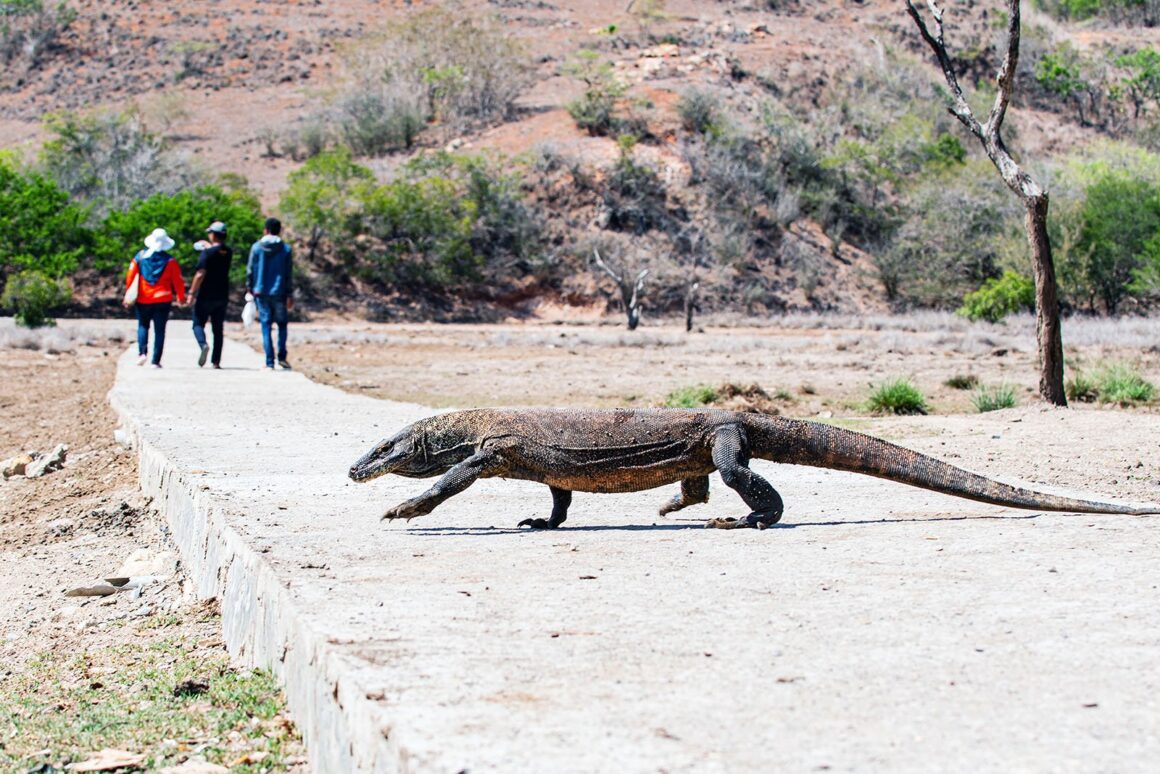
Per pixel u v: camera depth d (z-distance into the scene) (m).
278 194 103.31
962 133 124.62
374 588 8.54
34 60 140.75
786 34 143.00
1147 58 145.62
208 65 139.00
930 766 5.09
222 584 11.02
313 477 14.69
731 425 11.30
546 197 102.75
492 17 141.12
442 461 11.41
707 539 10.69
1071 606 7.89
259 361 36.84
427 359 48.94
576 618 7.64
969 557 9.64
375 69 125.44
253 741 7.51
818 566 9.33
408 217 93.31
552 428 11.34
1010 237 88.19
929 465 11.53
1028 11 160.88
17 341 50.41
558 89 127.06
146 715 8.16
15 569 13.93
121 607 12.00
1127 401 31.69
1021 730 5.53
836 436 11.48
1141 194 85.56
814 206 107.69
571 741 5.36
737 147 107.88
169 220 83.75
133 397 24.88
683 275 97.31
